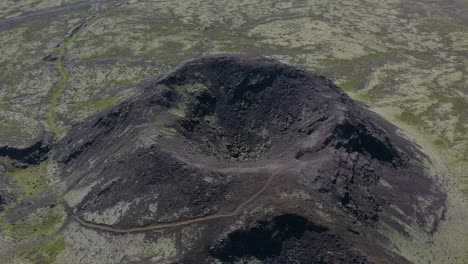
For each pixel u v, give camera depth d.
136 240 47.59
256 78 67.50
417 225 50.78
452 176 62.81
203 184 48.97
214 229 45.19
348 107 60.84
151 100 64.62
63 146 73.88
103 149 65.06
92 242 50.47
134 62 100.75
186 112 64.25
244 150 61.41
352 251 42.28
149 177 52.41
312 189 47.53
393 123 74.19
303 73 66.75
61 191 62.56
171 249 45.34
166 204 49.19
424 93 84.38
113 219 51.34
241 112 65.44
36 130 79.56
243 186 48.12
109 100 85.94
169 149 54.66
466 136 71.94
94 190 57.19
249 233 44.06
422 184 57.38
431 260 47.31
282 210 44.69
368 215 48.44
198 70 69.94
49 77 98.81
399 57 98.94
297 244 43.22
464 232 52.59
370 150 57.44
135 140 58.50
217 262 43.38
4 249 54.59
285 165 50.97
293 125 60.94
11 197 65.44
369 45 104.56
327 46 103.88
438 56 99.31
